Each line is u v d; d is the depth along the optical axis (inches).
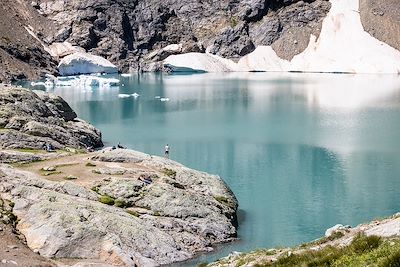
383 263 1094.4
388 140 5012.3
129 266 2186.3
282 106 7313.0
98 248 2246.6
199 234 2608.3
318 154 4493.1
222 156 4441.4
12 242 2182.6
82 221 2335.1
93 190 2728.8
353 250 1270.9
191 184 3095.5
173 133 5438.0
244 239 2667.3
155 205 2689.5
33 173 2915.8
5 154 3267.7
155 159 3353.8
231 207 3021.7
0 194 2541.8
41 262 2049.7
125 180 2810.0
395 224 1360.7
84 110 7047.2
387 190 3494.1
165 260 2329.0
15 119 3818.9
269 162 4247.0
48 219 2332.7
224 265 1763.0
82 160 3312.0
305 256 1385.3
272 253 1724.9
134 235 2348.7
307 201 3294.8
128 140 5068.9
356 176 3831.2
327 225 2876.5
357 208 3157.0
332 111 6806.1
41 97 4714.6
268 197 3373.5
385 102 7598.4
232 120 6210.6
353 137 5172.2
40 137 3764.8
